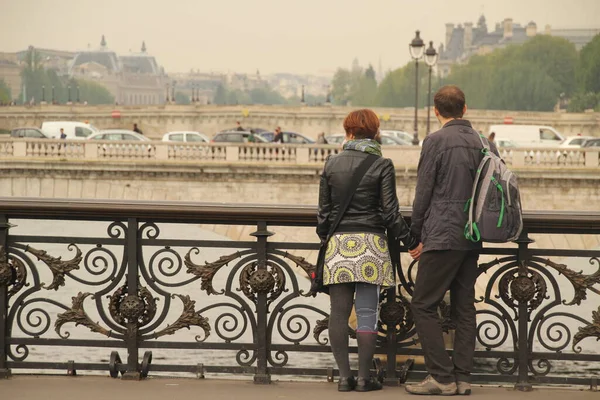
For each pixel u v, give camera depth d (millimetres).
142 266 9602
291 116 118500
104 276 32656
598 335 9430
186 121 123062
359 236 8938
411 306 9117
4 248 9625
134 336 9617
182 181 48094
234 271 9617
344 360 9188
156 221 9570
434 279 8914
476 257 9125
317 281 9188
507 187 8664
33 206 9500
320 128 118438
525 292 9297
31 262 9703
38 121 129875
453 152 8773
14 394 9102
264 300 9539
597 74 159750
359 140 9102
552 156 47625
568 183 45812
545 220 9266
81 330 26078
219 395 9125
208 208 9461
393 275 9156
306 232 37906
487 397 9078
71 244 9648
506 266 9477
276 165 47031
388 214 8867
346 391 9219
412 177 45125
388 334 9555
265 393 9219
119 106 125750
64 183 48719
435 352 9023
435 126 112562
